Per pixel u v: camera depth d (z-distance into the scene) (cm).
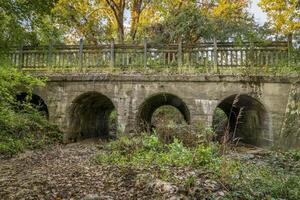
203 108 1433
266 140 1445
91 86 1519
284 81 1395
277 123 1389
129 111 1482
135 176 735
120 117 1484
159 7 2197
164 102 1962
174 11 2127
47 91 1550
